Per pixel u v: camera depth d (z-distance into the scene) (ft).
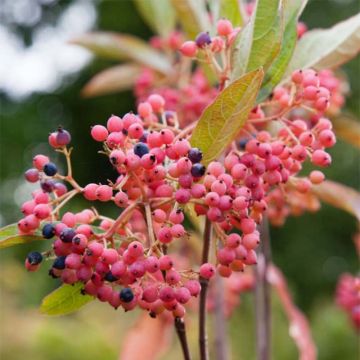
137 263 1.78
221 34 2.03
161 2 3.59
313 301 14.33
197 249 2.94
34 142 16.63
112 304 1.83
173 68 3.09
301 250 14.71
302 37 2.24
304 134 1.93
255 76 1.82
